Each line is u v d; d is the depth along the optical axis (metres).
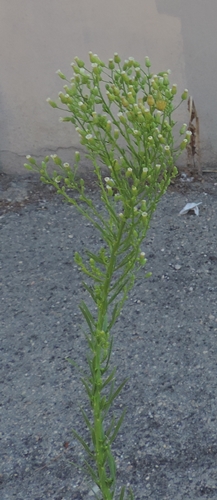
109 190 1.35
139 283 3.44
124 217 1.34
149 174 1.35
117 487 2.37
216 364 2.90
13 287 3.50
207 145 4.31
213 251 3.69
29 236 3.93
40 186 4.43
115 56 1.54
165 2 3.75
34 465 2.49
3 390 2.85
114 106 4.06
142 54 3.97
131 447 2.53
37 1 3.81
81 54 3.99
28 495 2.37
